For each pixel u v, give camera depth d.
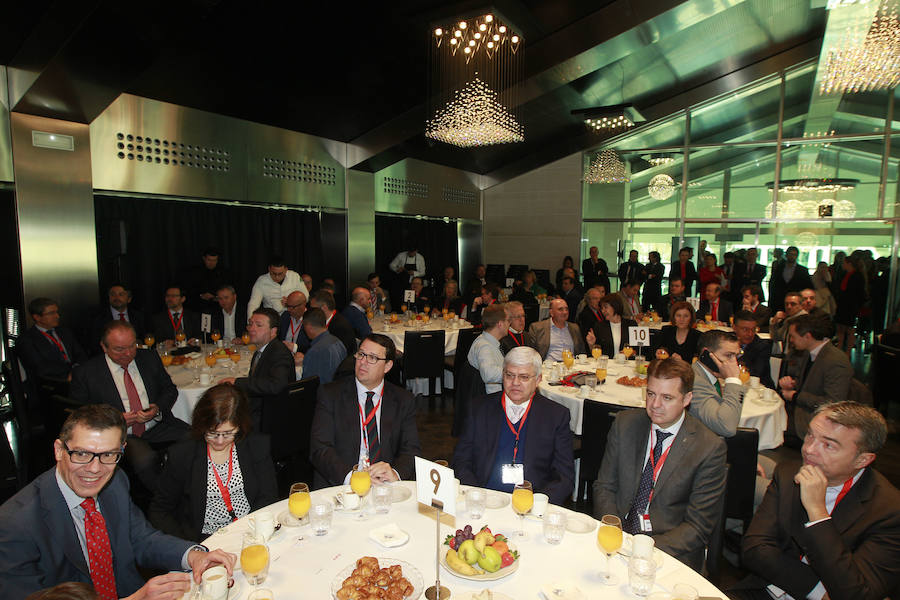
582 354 4.65
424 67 6.02
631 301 7.32
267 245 7.61
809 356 3.62
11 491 3.36
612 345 5.14
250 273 7.41
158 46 4.00
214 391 2.07
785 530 1.82
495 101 5.84
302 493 1.75
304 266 8.12
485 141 6.48
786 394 3.58
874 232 9.07
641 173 10.69
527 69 6.50
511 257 11.93
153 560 1.77
